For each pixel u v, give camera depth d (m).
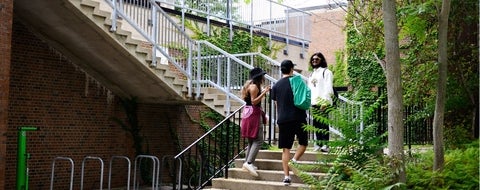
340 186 6.82
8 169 13.12
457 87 9.16
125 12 12.92
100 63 14.12
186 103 16.41
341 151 7.46
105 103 15.55
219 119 18.34
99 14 11.81
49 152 14.09
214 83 13.84
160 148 17.08
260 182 8.42
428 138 10.81
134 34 14.88
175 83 13.62
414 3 8.95
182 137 17.72
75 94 14.74
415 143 10.53
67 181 14.54
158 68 13.20
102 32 11.99
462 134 8.93
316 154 8.88
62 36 13.26
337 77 18.94
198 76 13.90
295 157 8.12
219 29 18.75
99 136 15.38
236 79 14.11
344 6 17.62
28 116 13.62
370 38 12.49
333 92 9.64
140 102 16.44
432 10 8.37
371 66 15.35
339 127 7.46
